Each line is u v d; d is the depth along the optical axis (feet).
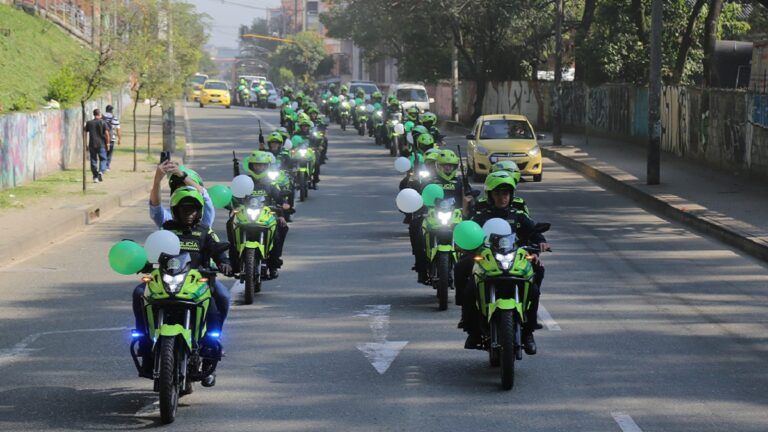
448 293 49.88
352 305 46.88
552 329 41.81
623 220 77.25
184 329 29.14
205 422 29.55
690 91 120.06
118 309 46.44
